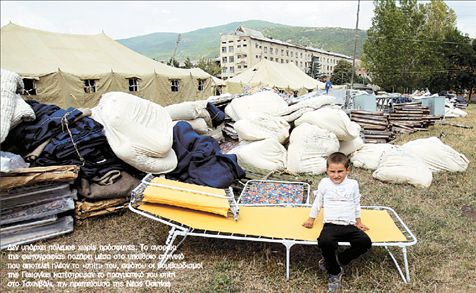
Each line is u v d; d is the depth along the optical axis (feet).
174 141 17.53
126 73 52.85
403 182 19.07
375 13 125.49
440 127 42.60
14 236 12.46
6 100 13.19
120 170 15.16
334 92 59.47
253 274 10.75
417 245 12.25
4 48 46.39
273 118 23.97
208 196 12.41
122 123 14.73
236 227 11.30
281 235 10.78
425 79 132.26
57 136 14.44
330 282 10.02
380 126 31.99
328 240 9.73
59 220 13.71
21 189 12.39
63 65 47.78
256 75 86.07
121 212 14.89
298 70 102.12
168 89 59.00
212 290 9.95
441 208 15.75
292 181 19.24
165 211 11.80
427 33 130.72
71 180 13.20
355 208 10.48
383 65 123.54
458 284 10.22
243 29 247.09
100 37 62.08
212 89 70.85
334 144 22.21
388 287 10.11
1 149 14.17
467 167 22.47
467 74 142.72
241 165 21.27
